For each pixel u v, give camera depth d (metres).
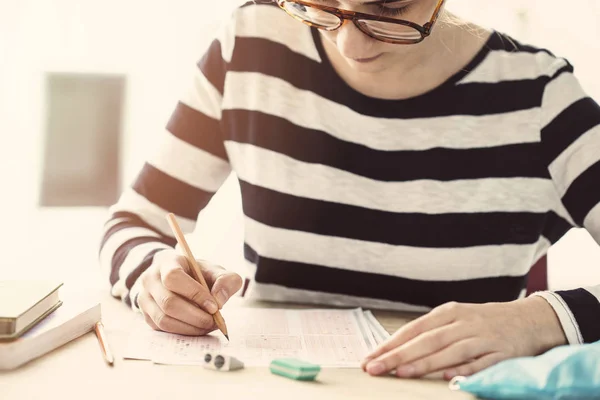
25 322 0.89
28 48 3.02
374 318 1.13
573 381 0.73
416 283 1.30
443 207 1.28
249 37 1.35
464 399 0.79
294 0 1.08
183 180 1.37
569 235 2.46
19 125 3.01
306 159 1.31
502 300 1.30
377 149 1.28
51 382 0.81
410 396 0.80
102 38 3.03
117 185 2.99
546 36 2.47
